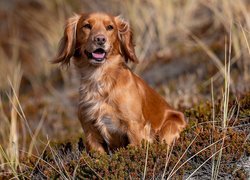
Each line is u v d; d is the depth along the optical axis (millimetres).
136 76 9633
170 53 18062
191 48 17734
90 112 9164
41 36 23297
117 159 8219
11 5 26125
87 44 9062
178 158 8023
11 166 8953
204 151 8086
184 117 10047
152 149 8242
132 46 9625
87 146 9398
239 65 14648
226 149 8141
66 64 9750
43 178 8703
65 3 23250
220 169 7941
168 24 19094
